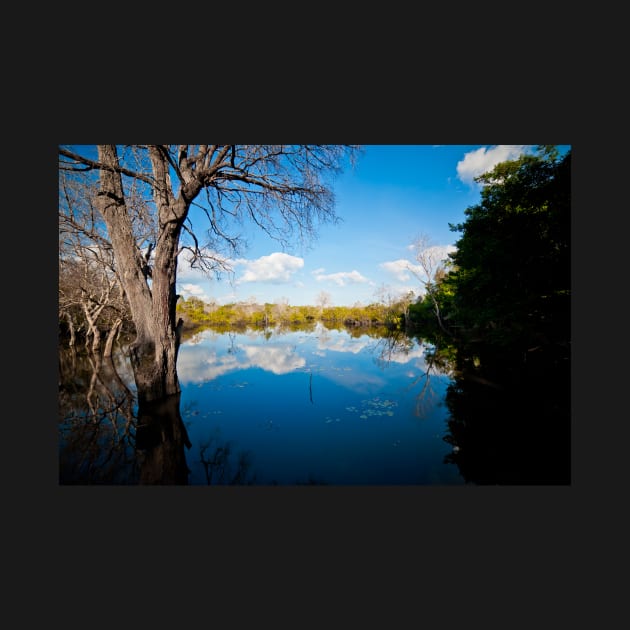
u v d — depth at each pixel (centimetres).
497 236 1054
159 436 663
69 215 1054
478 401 849
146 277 915
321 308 7450
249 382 1124
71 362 1636
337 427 693
